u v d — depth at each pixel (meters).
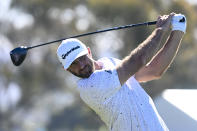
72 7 120.88
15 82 121.19
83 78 15.23
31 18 123.81
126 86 15.04
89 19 116.56
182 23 15.68
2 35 122.94
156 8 107.06
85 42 114.19
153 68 16.11
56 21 122.56
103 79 14.83
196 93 23.06
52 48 120.88
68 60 14.91
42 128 142.25
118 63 15.41
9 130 125.69
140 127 14.84
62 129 148.50
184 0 103.94
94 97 15.07
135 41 107.38
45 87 122.94
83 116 124.44
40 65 120.75
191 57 110.00
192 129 21.58
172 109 22.27
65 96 130.00
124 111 14.90
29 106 126.44
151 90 95.50
